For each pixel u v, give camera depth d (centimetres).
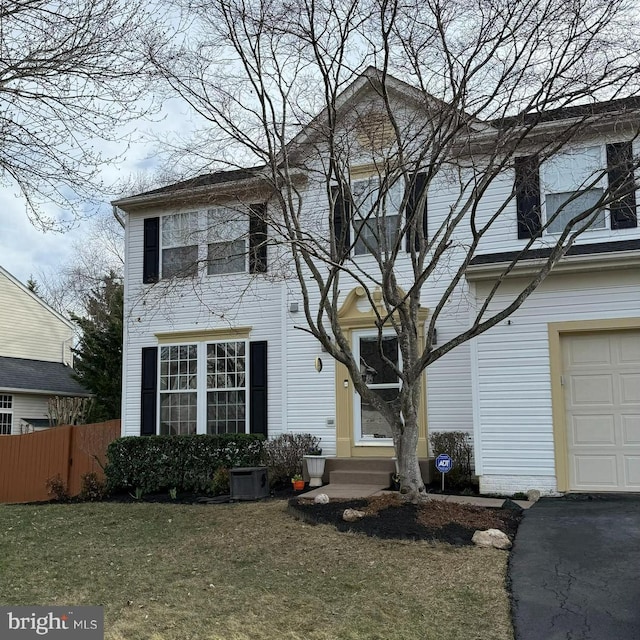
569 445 973
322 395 1277
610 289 968
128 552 765
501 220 1159
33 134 764
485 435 1003
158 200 1428
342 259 814
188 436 1278
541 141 1017
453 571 635
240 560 705
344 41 812
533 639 503
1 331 2389
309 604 575
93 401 2009
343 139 1054
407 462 843
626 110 807
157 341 1449
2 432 2148
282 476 1213
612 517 779
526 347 998
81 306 3638
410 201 1167
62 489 1326
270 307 1363
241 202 1024
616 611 534
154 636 515
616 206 998
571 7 741
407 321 832
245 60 841
